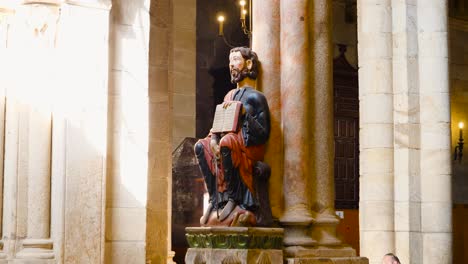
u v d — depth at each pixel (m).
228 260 8.41
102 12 10.13
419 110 12.03
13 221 9.90
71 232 9.67
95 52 10.04
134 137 10.28
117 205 10.12
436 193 11.84
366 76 12.16
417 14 12.14
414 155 11.95
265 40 9.49
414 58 12.08
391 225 11.91
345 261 9.06
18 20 10.28
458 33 22.58
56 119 9.98
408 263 11.72
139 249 10.16
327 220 9.27
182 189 19.53
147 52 10.48
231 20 22.94
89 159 9.84
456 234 20.09
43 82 10.09
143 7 10.51
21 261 9.65
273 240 8.67
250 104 8.89
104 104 10.00
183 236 19.45
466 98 22.48
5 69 10.35
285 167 9.25
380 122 12.03
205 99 22.52
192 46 20.83
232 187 8.70
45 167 9.96
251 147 8.80
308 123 9.37
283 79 9.40
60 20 10.13
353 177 20.94
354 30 21.55
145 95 10.41
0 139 10.28
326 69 9.55
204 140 9.08
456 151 22.14
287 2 9.45
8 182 10.13
